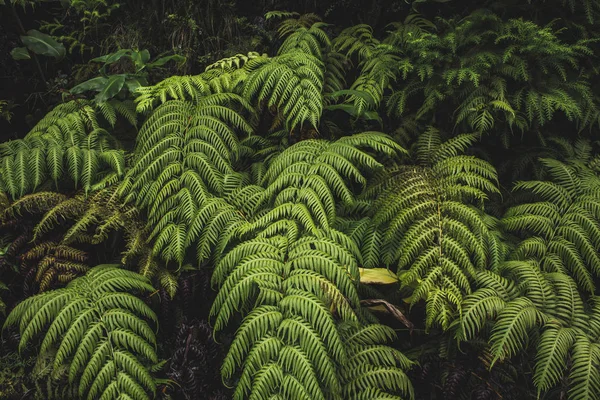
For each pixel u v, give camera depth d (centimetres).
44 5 407
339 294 208
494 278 223
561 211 248
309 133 305
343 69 332
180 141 278
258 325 200
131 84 325
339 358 198
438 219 234
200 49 373
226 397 227
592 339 204
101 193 271
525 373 223
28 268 260
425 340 243
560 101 263
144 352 215
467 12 327
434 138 282
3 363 243
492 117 269
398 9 353
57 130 299
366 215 267
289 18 372
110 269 245
